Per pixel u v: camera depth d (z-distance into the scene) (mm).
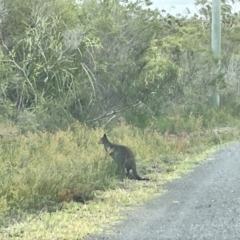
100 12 22594
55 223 9062
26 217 9445
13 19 19875
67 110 18859
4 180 10703
